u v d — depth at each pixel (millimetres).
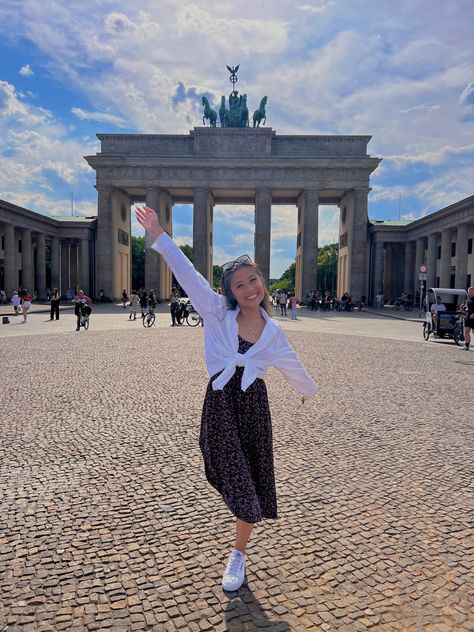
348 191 84375
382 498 6348
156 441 8555
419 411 10867
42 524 5566
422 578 4578
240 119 87062
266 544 5176
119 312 55219
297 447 8352
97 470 7203
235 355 4391
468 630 3879
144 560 4852
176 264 4605
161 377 14570
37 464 7426
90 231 90062
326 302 68625
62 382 13711
